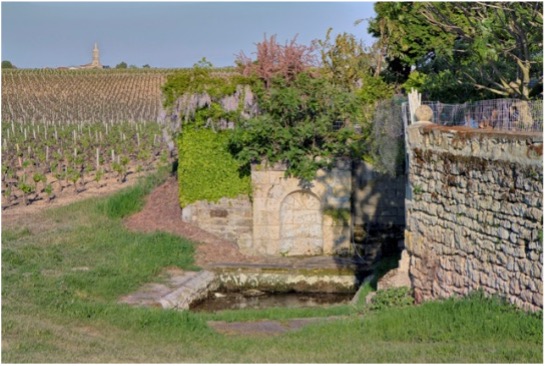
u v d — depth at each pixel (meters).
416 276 16.61
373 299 17.52
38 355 11.79
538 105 14.48
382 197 26.02
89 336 14.20
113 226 27.06
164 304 19.30
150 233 26.09
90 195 33.00
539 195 12.12
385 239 26.02
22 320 14.58
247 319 17.41
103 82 93.44
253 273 24.09
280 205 25.84
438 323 13.48
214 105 26.23
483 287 13.86
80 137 49.53
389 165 24.61
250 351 12.99
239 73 27.08
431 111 16.91
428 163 16.05
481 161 13.90
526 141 12.47
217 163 26.58
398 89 30.75
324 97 25.55
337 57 28.91
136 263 22.67
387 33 30.80
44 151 45.47
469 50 20.36
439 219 15.59
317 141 25.92
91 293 19.23
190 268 23.78
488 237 13.70
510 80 21.75
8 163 40.38
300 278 23.98
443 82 25.03
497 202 13.38
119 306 17.23
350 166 25.69
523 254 12.59
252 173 25.86
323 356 11.97
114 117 71.62
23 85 88.75
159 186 31.92
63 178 35.97
